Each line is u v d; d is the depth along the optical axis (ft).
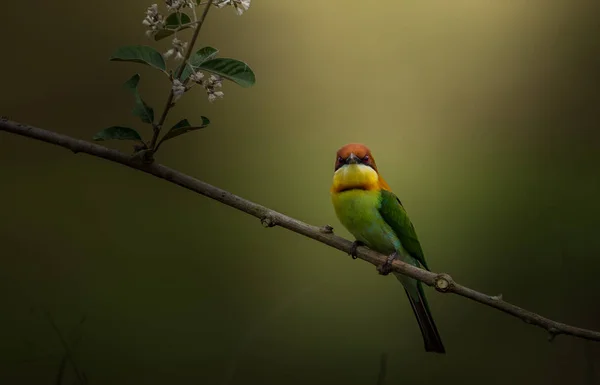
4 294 28.12
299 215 38.96
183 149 41.81
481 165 41.70
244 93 43.88
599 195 36.40
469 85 45.44
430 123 44.57
